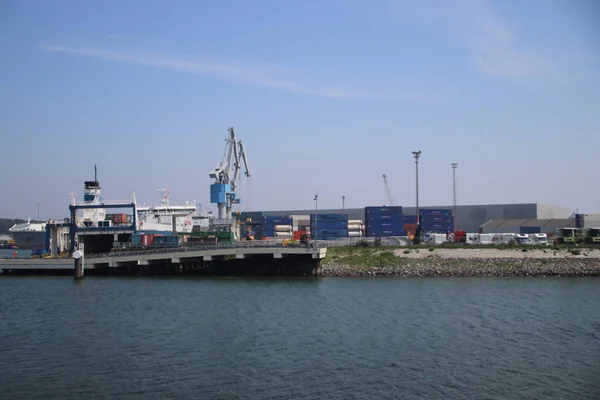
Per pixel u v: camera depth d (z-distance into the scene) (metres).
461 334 55.78
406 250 116.12
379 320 62.41
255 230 193.00
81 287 90.69
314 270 108.31
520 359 47.34
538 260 110.12
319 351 49.53
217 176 151.50
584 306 71.19
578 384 41.50
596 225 172.50
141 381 42.12
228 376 43.09
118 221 128.25
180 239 123.56
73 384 41.62
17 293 83.88
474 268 108.12
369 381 41.91
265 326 59.56
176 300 76.50
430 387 40.72
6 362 46.94
